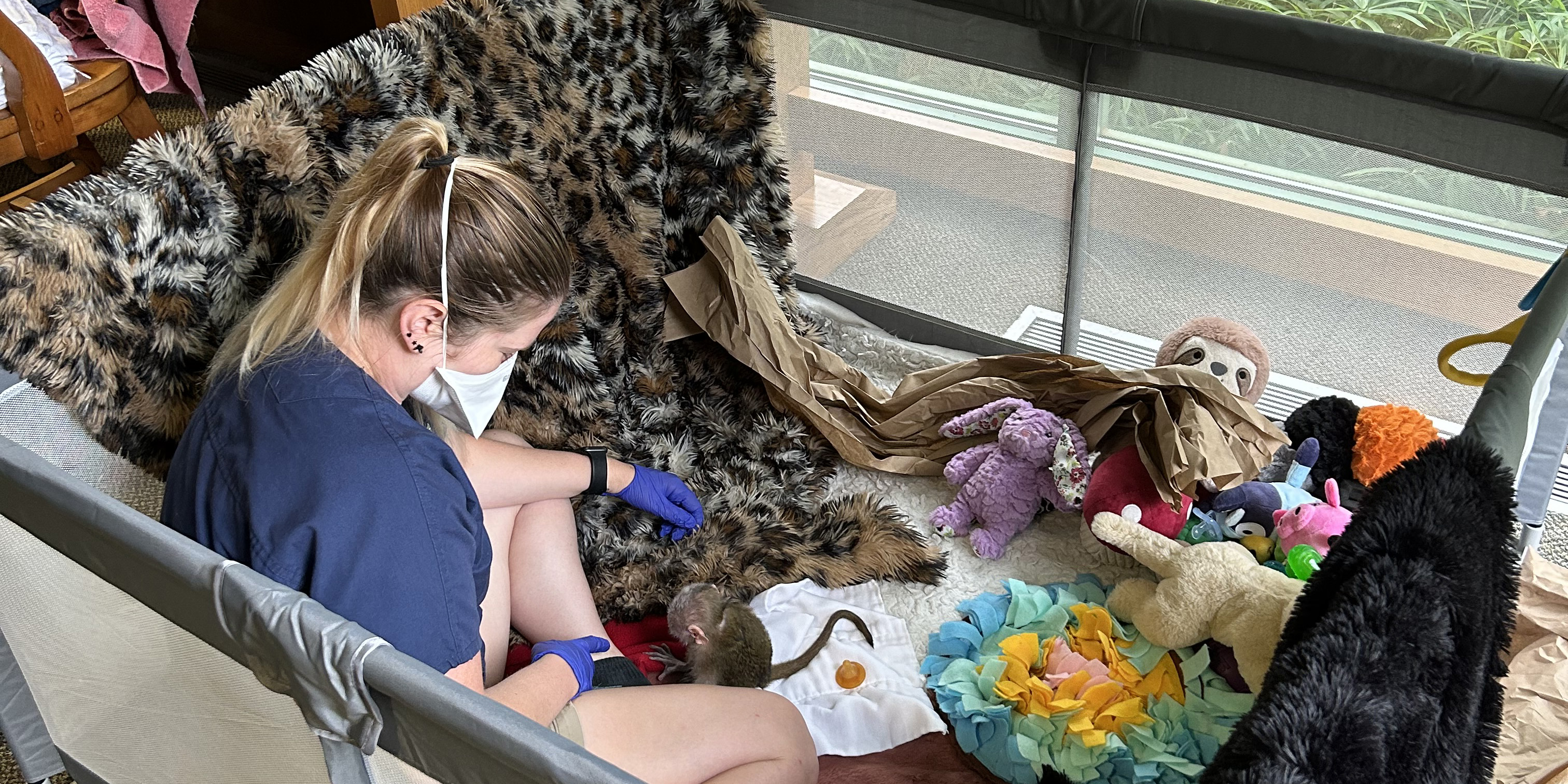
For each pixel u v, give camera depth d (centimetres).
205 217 122
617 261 177
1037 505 176
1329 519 152
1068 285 193
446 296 100
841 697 151
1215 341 173
